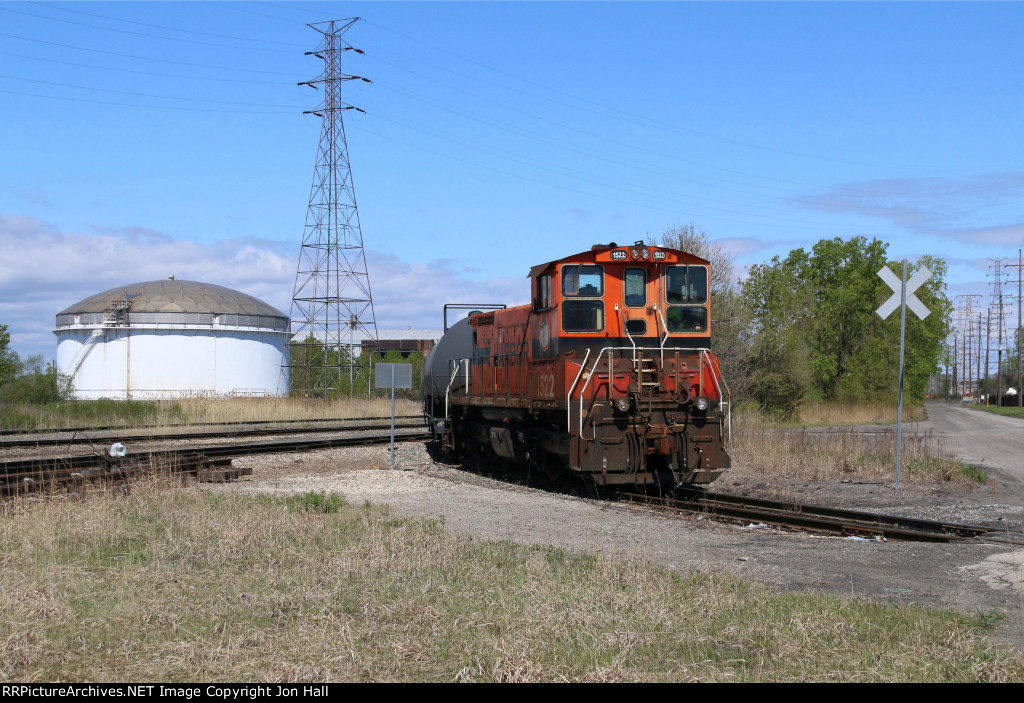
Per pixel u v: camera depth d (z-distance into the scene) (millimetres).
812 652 6848
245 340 73688
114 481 17172
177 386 70562
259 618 7898
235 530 11578
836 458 21453
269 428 36875
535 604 8156
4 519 12477
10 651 6715
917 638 7066
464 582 9219
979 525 13461
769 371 48531
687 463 16625
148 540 11555
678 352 16875
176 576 9492
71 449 26453
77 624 7582
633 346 16953
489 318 22516
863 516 13703
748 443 24062
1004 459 24219
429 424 29734
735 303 40812
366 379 68312
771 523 13758
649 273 17688
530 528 12828
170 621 7754
